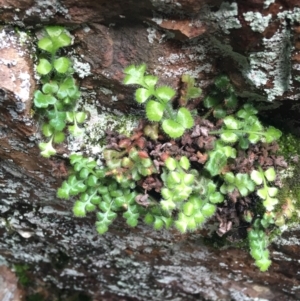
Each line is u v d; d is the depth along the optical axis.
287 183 0.20
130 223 0.20
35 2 0.16
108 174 0.19
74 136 0.20
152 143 0.19
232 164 0.19
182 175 0.18
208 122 0.19
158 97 0.17
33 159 0.20
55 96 0.18
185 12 0.15
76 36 0.17
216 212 0.21
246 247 0.23
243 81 0.18
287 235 0.22
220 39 0.16
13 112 0.18
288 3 0.14
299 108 0.19
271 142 0.19
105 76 0.18
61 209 0.24
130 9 0.16
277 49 0.16
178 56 0.17
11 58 0.17
